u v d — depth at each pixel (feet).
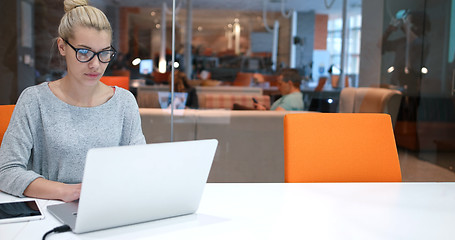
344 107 12.80
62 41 4.17
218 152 10.39
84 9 4.02
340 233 3.15
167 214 3.33
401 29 12.52
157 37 12.34
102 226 3.05
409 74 12.61
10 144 4.14
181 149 3.13
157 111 11.46
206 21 12.85
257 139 10.53
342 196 4.13
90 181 2.80
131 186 2.98
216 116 10.69
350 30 12.72
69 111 4.38
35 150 4.37
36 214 3.28
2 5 11.55
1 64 11.69
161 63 12.36
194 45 12.80
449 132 12.59
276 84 12.91
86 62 4.02
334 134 5.31
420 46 12.53
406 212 3.69
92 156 2.73
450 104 12.53
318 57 12.91
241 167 10.43
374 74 12.65
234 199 3.92
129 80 12.16
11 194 3.86
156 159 3.02
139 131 4.87
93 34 3.99
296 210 3.66
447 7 12.41
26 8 11.68
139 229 3.11
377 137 5.41
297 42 12.88
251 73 12.91
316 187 4.43
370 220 3.46
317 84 12.92
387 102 12.62
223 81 12.84
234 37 13.00
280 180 10.46
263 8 12.92
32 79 11.85
